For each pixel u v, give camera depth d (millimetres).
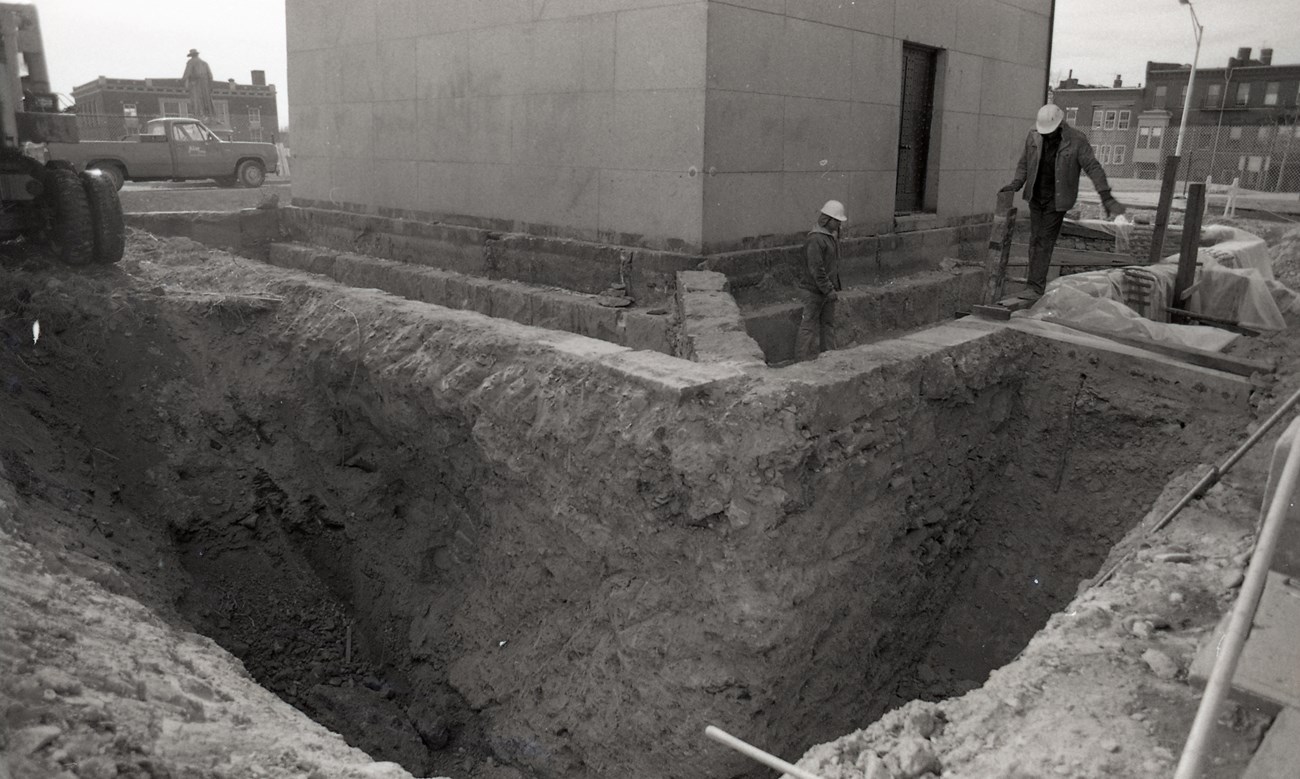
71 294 10031
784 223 9938
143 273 11609
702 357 7289
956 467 8352
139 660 4223
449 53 11344
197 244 13516
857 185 10930
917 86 12156
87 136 20219
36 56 10734
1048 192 9602
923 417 7777
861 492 7133
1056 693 4180
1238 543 5445
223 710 4117
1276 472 4293
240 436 9680
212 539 9016
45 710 3205
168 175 19547
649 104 9164
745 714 6176
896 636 7789
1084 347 8547
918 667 8266
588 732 6801
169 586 7742
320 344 9531
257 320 10398
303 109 14148
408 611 8703
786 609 6215
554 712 7086
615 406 6762
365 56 12680
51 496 7227
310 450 9648
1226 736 3723
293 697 8117
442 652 8203
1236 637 2752
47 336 9523
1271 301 9898
